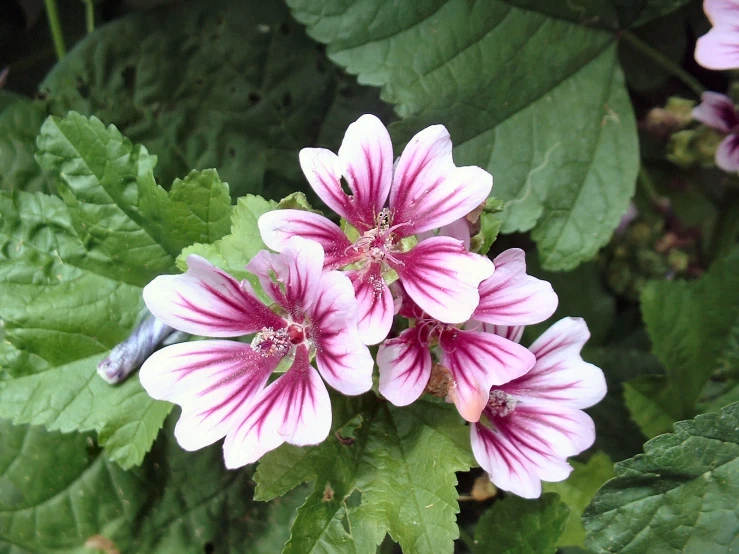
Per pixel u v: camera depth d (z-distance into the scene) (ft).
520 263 0.52
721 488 0.62
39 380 0.63
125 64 0.79
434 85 0.71
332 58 0.70
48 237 0.67
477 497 0.72
